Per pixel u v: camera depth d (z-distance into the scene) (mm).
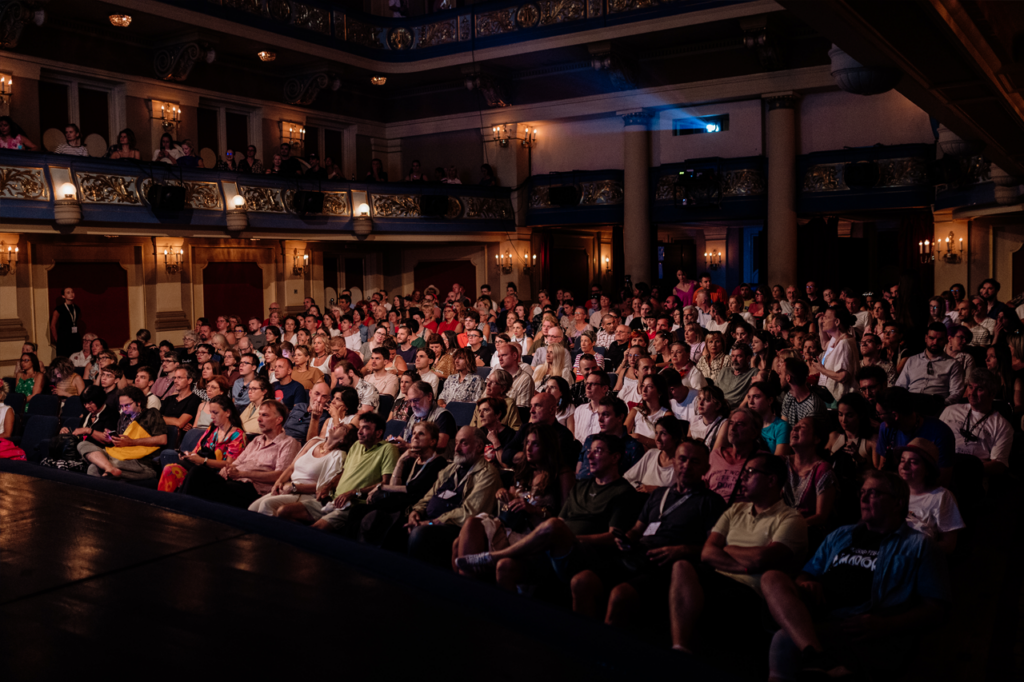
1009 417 5824
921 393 6414
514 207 19266
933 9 4188
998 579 4434
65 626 1994
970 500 5074
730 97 16594
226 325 12359
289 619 2078
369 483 5504
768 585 3234
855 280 18641
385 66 18406
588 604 3674
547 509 4484
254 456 6074
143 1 13633
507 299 15078
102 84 14859
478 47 17672
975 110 6660
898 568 3355
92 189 12523
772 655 3156
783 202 16125
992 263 15047
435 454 5352
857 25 4387
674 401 6066
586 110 18125
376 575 2402
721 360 7094
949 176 13211
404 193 17453
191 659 1835
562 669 1854
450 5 19031
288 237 15625
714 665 1897
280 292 17500
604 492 4367
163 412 7715
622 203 18125
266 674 1772
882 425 4910
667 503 4148
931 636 3816
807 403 5500
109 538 2713
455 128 19734
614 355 9250
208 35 15047
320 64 17391
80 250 13828
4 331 12562
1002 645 3682
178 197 13266
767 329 9391
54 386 9031
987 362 6734
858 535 3537
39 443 7395
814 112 16297
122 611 2098
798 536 3729
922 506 4117
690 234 21625
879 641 3213
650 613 3703
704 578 3715
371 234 16984
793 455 4930
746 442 4457
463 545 4164
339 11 17344
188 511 3061
